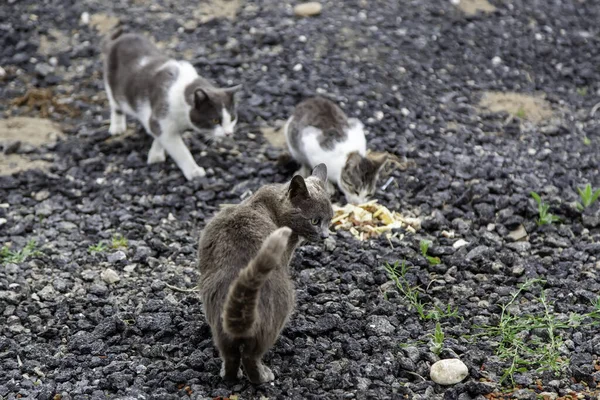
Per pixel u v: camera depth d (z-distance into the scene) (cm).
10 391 623
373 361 661
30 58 1220
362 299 739
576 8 1386
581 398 622
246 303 541
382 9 1311
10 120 1093
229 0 1328
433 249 812
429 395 629
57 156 1016
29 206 920
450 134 1059
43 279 772
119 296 751
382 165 923
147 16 1294
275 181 967
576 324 702
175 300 741
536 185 940
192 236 859
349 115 1085
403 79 1168
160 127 968
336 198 963
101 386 630
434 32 1271
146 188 952
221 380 633
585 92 1192
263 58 1198
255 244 616
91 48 1238
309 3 1303
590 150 1039
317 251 802
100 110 1131
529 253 823
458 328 702
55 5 1318
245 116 1088
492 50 1253
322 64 1184
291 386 630
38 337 693
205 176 973
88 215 902
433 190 934
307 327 691
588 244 830
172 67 984
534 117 1116
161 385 630
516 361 657
